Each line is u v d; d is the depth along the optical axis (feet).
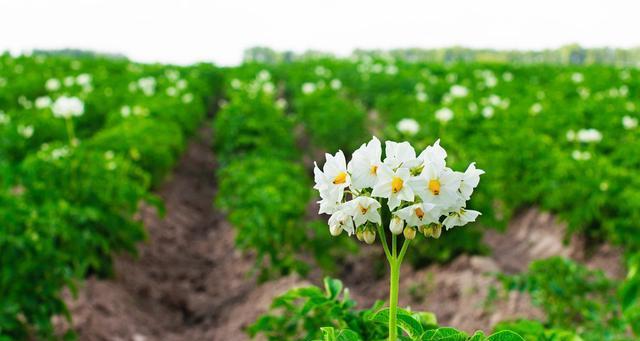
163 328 4.79
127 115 8.84
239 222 5.03
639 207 5.33
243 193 5.53
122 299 4.75
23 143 7.14
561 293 3.29
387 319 1.60
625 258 5.26
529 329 2.04
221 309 5.03
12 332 3.38
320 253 5.05
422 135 7.34
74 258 4.29
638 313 2.84
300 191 5.49
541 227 6.39
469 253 5.35
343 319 2.00
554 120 8.90
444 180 1.48
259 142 8.40
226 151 8.90
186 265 6.10
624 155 7.09
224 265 5.93
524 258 6.10
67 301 4.28
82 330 4.05
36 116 7.89
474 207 5.36
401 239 5.44
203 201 8.41
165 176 8.05
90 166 4.78
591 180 5.72
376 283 5.44
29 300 3.37
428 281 5.15
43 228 3.61
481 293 4.67
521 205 6.92
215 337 4.55
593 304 3.35
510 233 6.70
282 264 4.92
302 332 2.82
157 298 5.22
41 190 4.38
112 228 4.83
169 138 8.06
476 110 8.64
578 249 5.77
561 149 7.88
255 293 4.92
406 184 1.47
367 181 1.51
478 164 6.37
